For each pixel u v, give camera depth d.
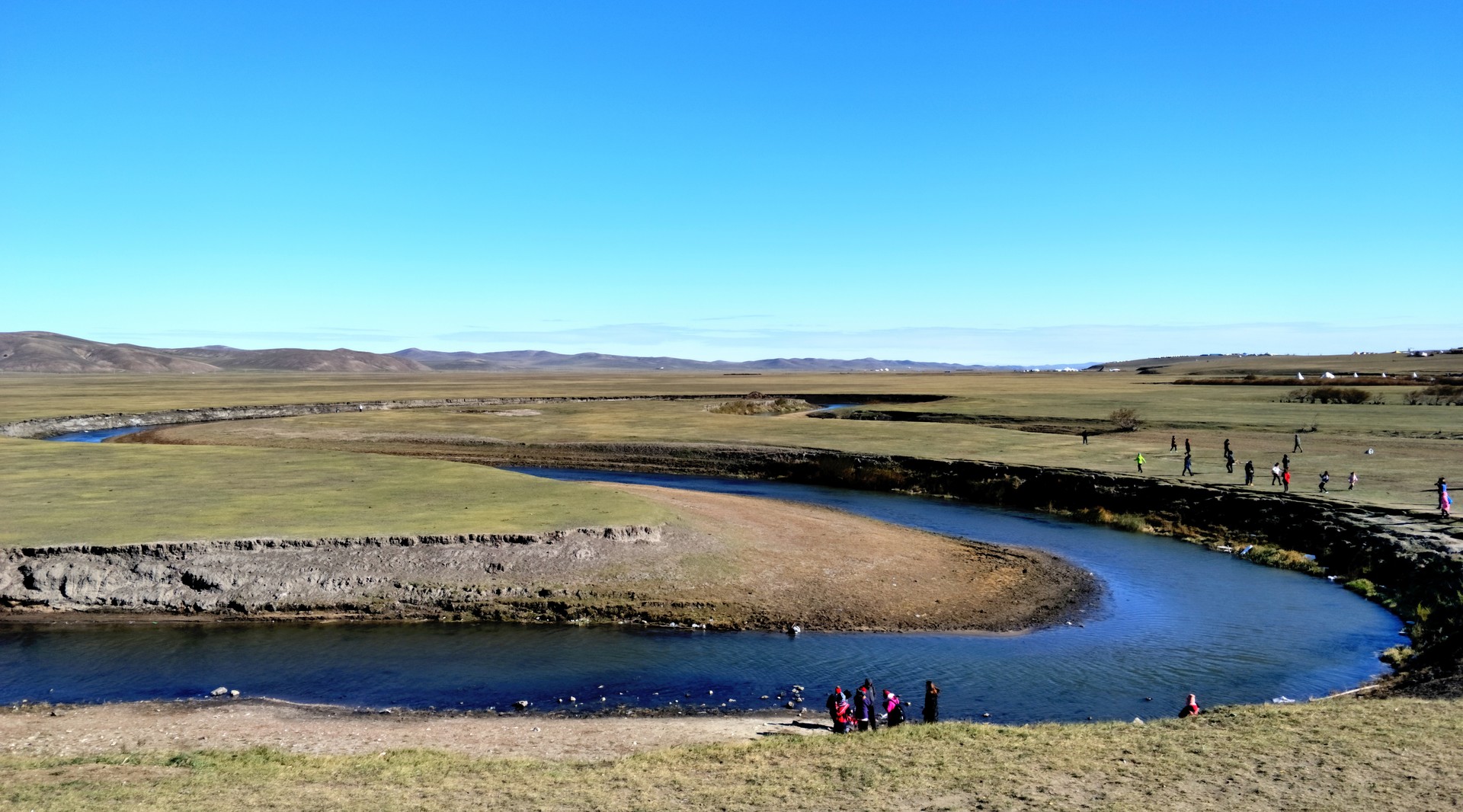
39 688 24.97
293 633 29.88
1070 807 15.01
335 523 36.91
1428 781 15.67
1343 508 43.88
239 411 117.31
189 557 33.09
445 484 47.66
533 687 25.61
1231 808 14.77
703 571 35.81
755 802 15.72
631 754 19.67
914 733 20.25
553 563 35.00
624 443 78.94
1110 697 24.98
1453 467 55.84
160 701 24.11
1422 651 27.50
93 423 101.31
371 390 180.12
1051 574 38.81
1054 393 141.12
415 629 30.47
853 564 38.38
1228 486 51.28
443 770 18.09
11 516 37.19
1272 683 26.09
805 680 26.34
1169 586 37.28
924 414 102.44
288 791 16.33
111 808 14.85
